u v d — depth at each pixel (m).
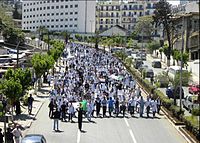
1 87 29.11
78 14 174.00
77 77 51.50
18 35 91.19
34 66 45.78
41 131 28.94
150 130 31.09
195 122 29.98
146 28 140.00
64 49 99.94
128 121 34.09
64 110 32.88
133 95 38.41
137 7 181.00
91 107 33.69
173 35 93.50
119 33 160.75
